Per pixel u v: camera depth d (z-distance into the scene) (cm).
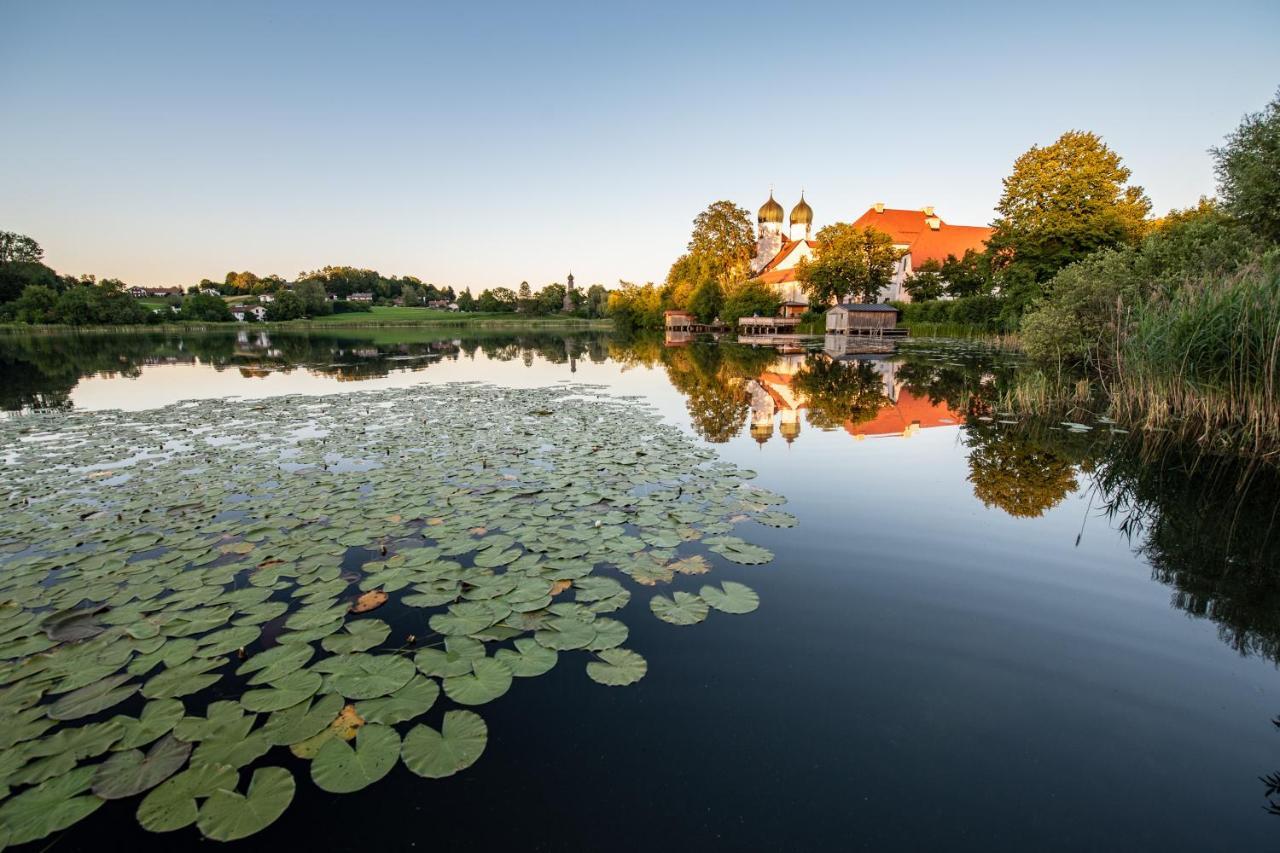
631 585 421
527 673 312
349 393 1517
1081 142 2502
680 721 281
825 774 247
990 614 383
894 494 633
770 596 405
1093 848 211
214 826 219
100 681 309
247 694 295
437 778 247
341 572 445
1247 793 238
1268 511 574
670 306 6309
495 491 624
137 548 481
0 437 949
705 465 737
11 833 213
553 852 210
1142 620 376
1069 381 1404
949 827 220
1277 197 1511
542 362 2558
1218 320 859
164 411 1221
